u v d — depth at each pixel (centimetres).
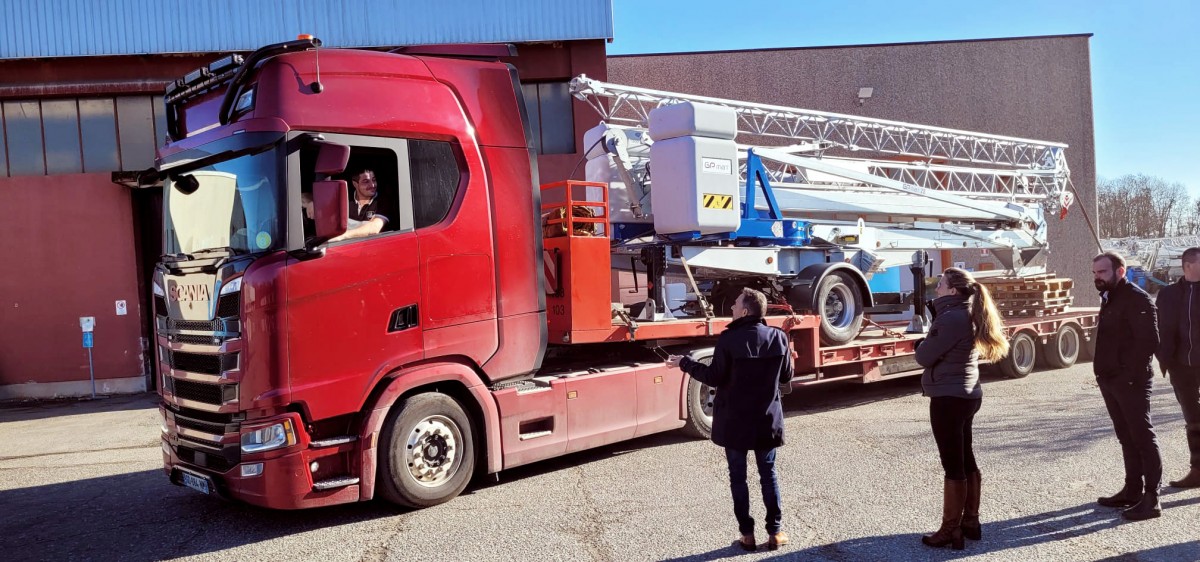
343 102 534
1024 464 627
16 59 1455
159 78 1497
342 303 518
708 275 894
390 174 548
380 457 543
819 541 463
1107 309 500
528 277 620
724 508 538
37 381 1469
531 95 1562
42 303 1473
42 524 580
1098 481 569
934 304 456
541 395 635
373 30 1505
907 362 1021
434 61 591
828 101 1931
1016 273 1280
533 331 620
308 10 1498
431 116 573
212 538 524
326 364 511
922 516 504
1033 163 1398
